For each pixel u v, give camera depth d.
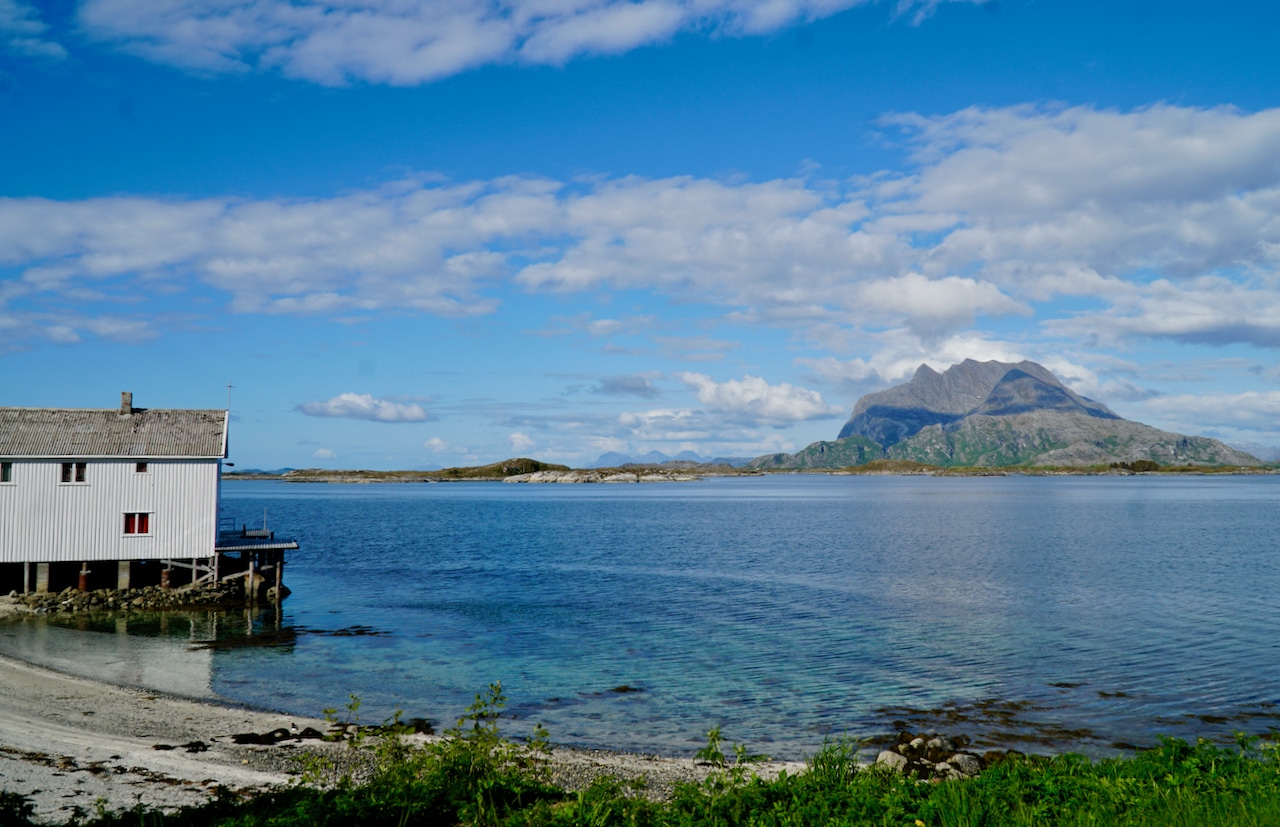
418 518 139.50
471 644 39.94
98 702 28.11
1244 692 31.58
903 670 34.91
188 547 48.72
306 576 64.81
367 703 29.89
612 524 125.62
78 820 16.50
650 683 32.91
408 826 13.34
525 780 16.06
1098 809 12.95
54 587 48.53
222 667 35.00
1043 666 35.50
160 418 50.28
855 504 193.62
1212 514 145.00
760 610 49.31
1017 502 197.75
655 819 13.34
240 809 14.11
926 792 14.36
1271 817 11.88
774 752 25.17
